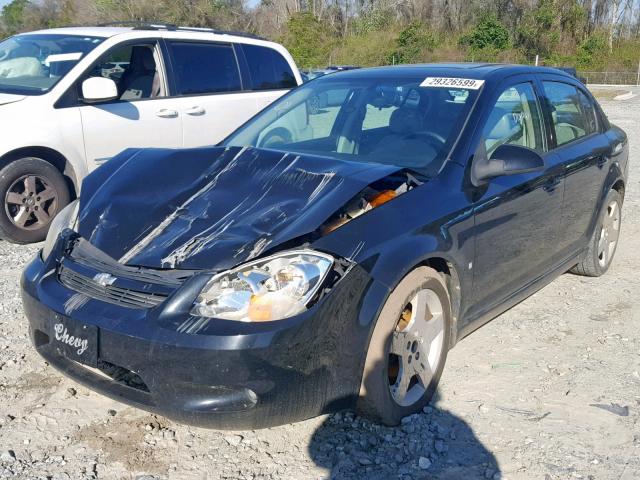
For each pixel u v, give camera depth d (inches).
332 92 179.0
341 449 125.8
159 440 128.0
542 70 192.4
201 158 146.3
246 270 113.7
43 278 129.5
